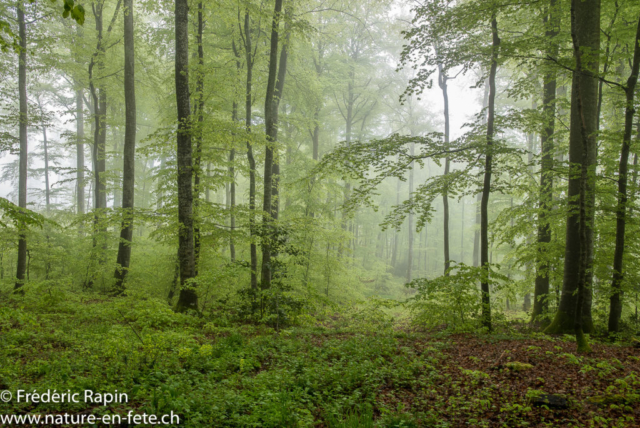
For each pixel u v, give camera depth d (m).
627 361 6.23
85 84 16.00
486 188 9.62
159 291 12.57
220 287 11.16
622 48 11.34
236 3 11.13
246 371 5.60
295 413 4.16
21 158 12.84
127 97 13.31
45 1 13.02
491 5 8.56
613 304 9.14
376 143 9.15
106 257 13.22
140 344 5.72
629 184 9.80
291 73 17.72
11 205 5.19
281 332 8.17
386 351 6.77
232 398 4.38
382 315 9.43
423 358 6.55
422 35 9.15
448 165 15.27
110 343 5.48
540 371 5.68
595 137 9.14
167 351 5.93
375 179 9.06
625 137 8.78
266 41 14.94
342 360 6.29
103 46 15.09
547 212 10.52
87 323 7.83
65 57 14.40
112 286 12.75
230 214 11.44
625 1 9.70
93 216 11.27
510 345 7.35
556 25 9.80
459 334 8.77
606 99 13.24
